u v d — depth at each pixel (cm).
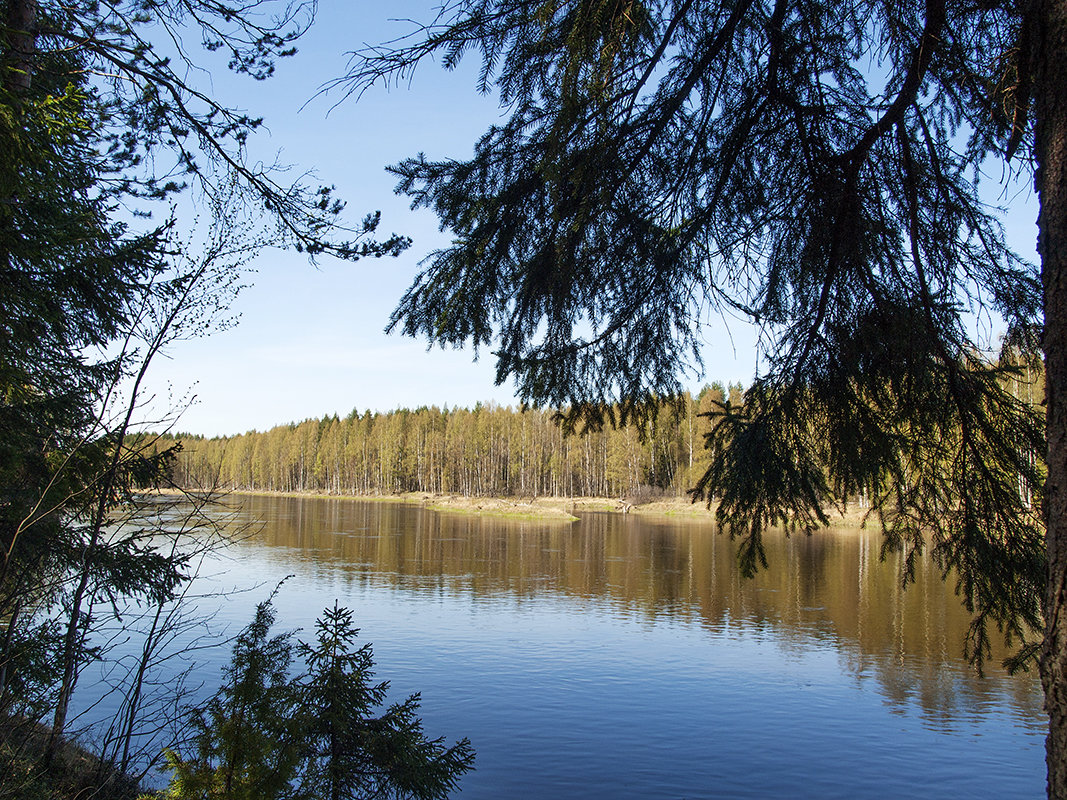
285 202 567
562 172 314
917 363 326
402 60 307
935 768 970
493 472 9131
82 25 520
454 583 2402
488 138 347
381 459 11250
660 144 355
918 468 346
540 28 296
